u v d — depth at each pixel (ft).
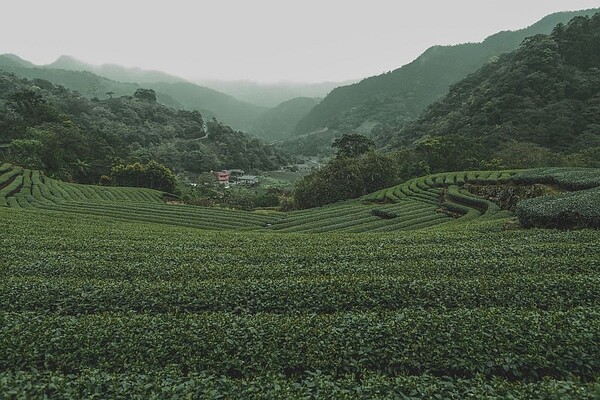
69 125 359.25
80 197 201.05
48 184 215.72
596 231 73.51
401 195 191.93
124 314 42.39
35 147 271.49
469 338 32.63
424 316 37.32
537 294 44.37
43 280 50.96
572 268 53.62
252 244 82.64
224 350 32.50
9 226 94.43
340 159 234.99
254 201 271.28
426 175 236.63
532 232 79.56
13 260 62.64
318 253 69.46
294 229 146.92
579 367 30.17
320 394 25.52
